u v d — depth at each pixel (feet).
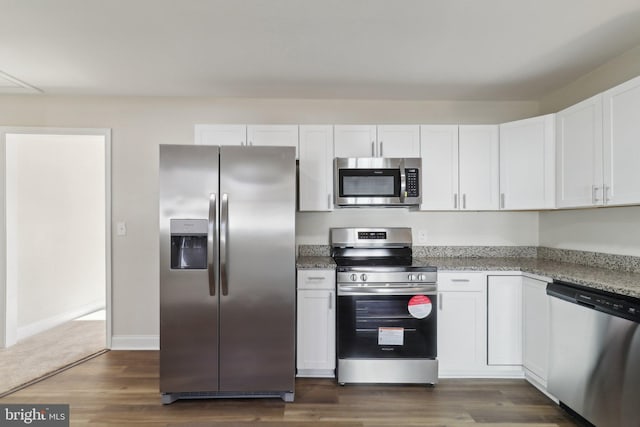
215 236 7.80
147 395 8.23
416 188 9.78
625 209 7.94
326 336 8.98
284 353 8.02
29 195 12.60
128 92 10.50
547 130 8.93
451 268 8.87
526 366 8.63
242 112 11.09
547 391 7.96
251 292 7.98
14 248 11.28
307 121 11.11
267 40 7.39
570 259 9.61
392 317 8.73
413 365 8.68
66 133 10.82
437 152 10.03
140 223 11.01
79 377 9.08
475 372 9.04
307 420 7.28
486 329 8.91
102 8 6.20
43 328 13.06
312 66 8.67
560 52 7.95
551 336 7.64
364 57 8.20
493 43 7.54
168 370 7.84
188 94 10.68
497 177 9.93
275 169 8.02
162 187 7.80
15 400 7.98
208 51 7.89
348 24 6.78
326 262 9.50
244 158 7.96
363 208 10.74
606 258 8.41
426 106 11.19
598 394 6.33
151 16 6.48
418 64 8.56
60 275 14.02
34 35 7.13
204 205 7.86
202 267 7.93
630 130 6.49
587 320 6.61
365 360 8.68
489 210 9.98
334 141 10.05
